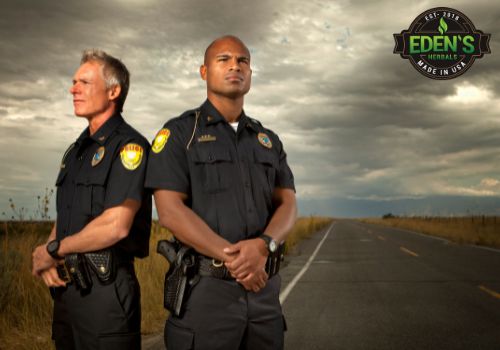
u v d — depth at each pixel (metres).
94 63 2.31
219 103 2.09
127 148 2.13
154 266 7.57
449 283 8.82
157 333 5.24
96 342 2.05
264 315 1.94
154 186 1.94
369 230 37.78
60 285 2.11
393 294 7.81
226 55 2.06
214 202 1.94
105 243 2.03
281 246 2.03
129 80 2.43
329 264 12.55
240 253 1.80
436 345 4.79
